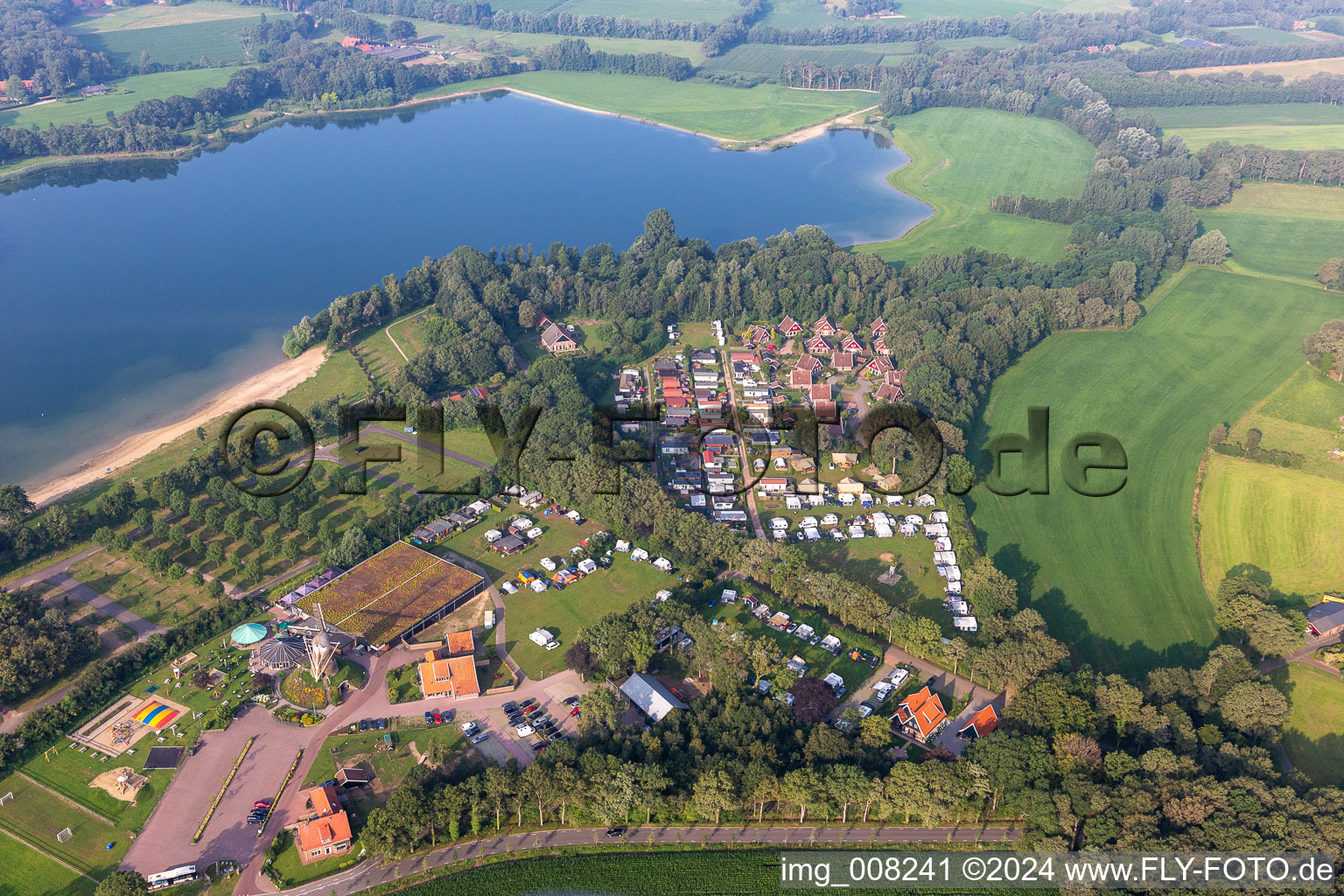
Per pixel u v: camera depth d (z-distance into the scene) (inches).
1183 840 7578.7
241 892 7795.3
